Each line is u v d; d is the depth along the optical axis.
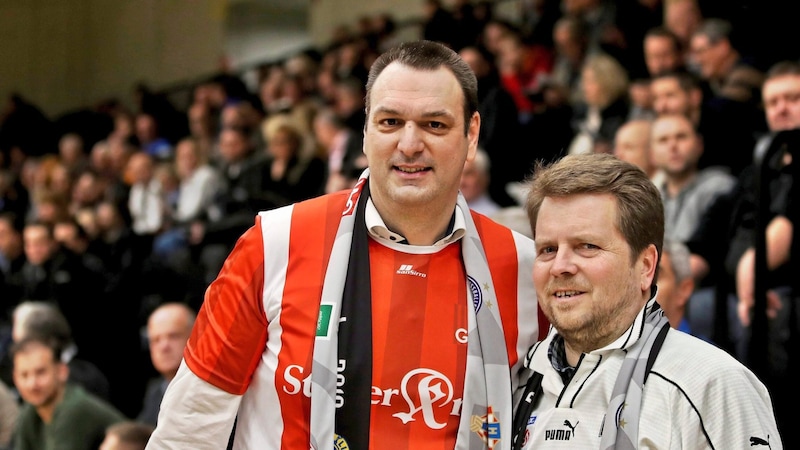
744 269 3.04
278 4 13.06
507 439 2.00
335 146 6.60
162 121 10.26
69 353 4.57
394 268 2.07
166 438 2.06
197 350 2.06
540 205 1.93
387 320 2.04
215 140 9.20
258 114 8.58
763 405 1.74
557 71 6.75
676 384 1.74
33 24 13.32
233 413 2.05
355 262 2.07
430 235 2.09
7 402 4.47
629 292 1.86
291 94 8.79
